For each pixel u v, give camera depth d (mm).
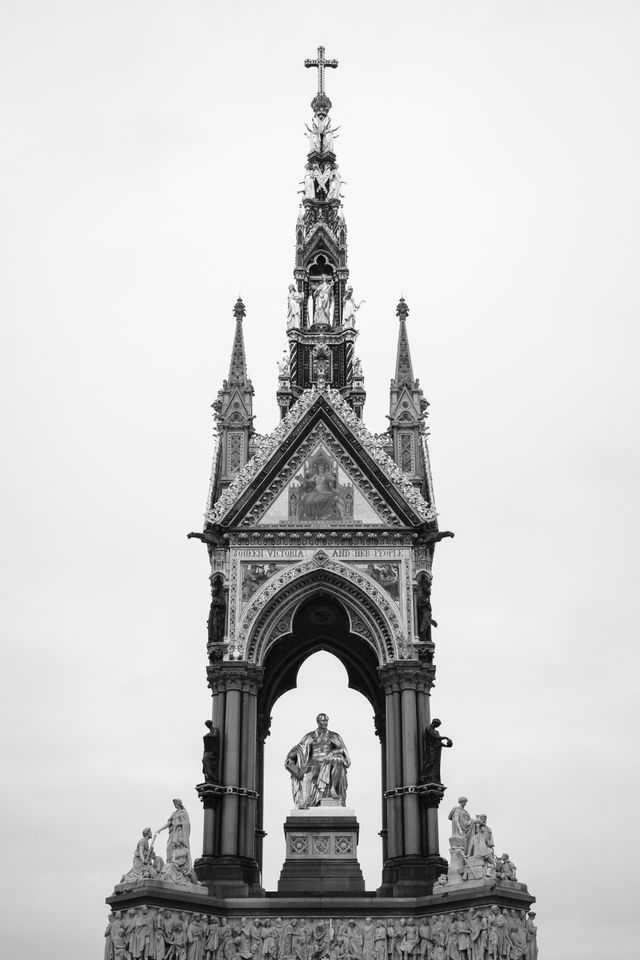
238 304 78500
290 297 80875
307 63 88500
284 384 78188
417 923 63406
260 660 70000
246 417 75500
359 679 77812
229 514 71750
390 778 67562
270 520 72062
